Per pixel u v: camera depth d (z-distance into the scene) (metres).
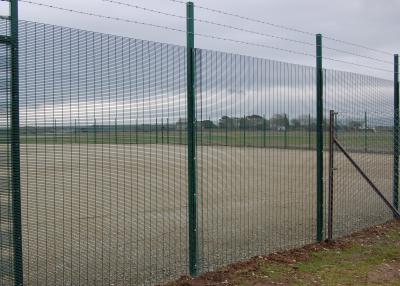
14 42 5.27
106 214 6.52
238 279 6.52
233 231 8.65
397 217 10.27
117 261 6.60
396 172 10.59
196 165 6.66
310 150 8.48
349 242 8.49
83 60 5.68
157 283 6.21
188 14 6.51
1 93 5.24
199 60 6.66
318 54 8.51
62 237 6.06
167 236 8.04
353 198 9.69
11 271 5.29
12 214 5.30
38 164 5.58
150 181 6.56
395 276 6.86
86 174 5.97
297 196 8.78
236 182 7.66
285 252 7.75
